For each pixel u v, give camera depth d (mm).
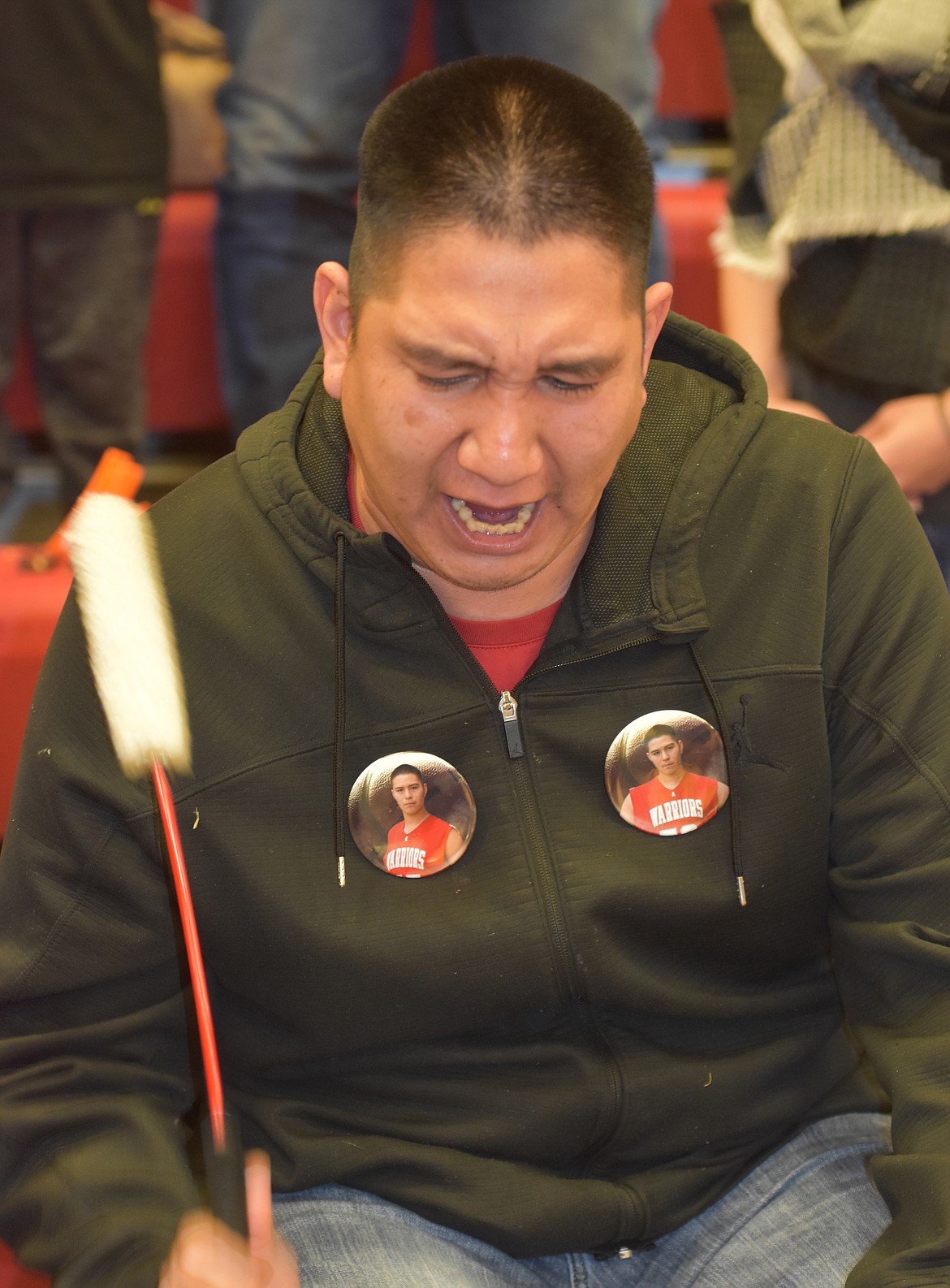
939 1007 1828
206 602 1883
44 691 1881
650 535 1917
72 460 4250
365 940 1813
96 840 1833
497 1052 1889
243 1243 1564
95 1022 1856
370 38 3930
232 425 4332
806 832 1921
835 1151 1963
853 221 3045
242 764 1834
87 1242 1668
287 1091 1938
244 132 4012
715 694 1894
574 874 1852
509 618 1927
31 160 3969
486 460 1645
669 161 5141
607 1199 1873
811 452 2006
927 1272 1621
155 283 4566
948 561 3320
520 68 1649
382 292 1659
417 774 1854
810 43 3023
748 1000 1966
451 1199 1847
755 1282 1818
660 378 2096
